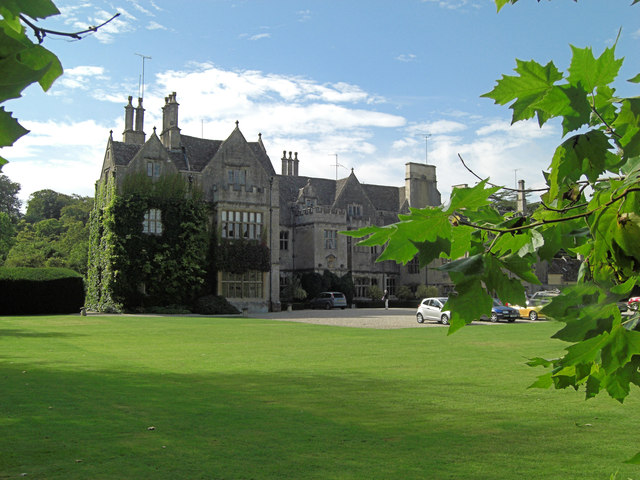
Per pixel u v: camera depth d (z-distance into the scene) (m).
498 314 29.86
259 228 39.56
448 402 8.30
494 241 1.54
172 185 36.44
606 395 8.73
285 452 5.67
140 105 41.91
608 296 1.33
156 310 34.72
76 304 34.50
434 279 50.75
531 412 7.65
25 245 53.50
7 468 5.06
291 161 57.28
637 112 1.31
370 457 5.51
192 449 5.74
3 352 13.79
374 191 57.88
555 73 1.38
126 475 4.90
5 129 0.87
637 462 1.35
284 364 12.34
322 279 47.19
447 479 4.88
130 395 8.52
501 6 1.57
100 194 37.56
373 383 9.90
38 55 0.95
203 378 10.33
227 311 36.53
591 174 1.39
